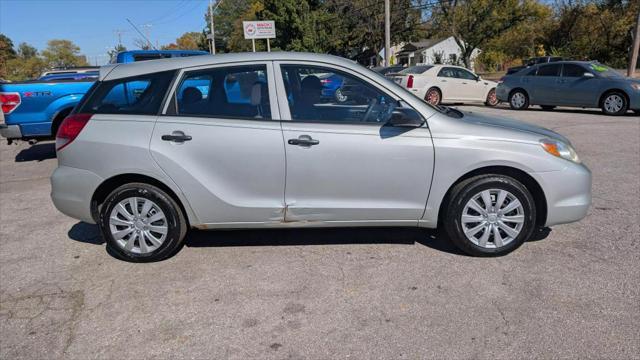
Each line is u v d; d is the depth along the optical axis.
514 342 2.88
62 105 8.23
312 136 3.84
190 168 3.92
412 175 3.88
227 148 3.88
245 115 3.93
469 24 41.25
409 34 42.62
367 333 3.03
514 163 3.84
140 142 3.92
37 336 3.15
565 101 13.86
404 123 3.74
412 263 3.98
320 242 4.49
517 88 14.96
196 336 3.07
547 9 41.25
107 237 4.11
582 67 13.56
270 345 2.95
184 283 3.78
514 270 3.79
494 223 3.96
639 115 12.86
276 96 3.92
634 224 4.68
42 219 5.53
